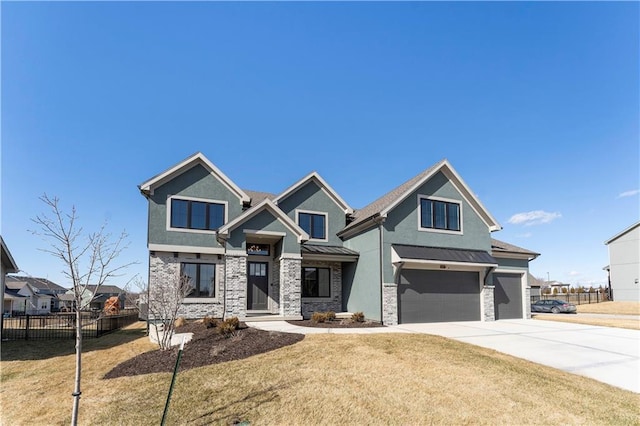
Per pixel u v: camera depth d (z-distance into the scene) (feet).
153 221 59.88
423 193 63.00
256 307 61.77
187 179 63.21
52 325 68.18
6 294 156.97
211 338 39.55
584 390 25.95
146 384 27.22
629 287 130.93
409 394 23.99
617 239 135.54
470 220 66.80
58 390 28.73
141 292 57.93
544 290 167.02
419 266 60.13
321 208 71.82
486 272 64.69
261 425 20.11
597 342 43.34
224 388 25.22
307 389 24.61
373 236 60.39
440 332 48.98
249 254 62.44
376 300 57.93
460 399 23.44
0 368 39.14
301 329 45.44
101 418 21.94
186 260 61.16
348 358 31.24
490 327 55.21
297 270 56.18
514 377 27.78
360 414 21.24
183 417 21.26
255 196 77.41
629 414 22.13
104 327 62.80
